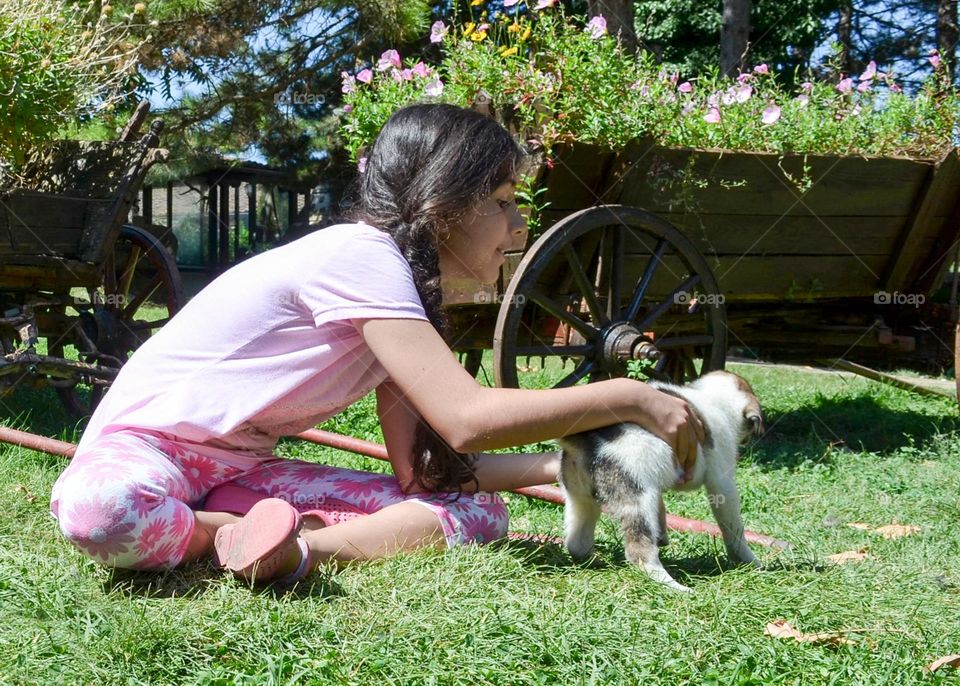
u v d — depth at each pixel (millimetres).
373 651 2385
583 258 5473
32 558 3043
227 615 2566
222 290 3045
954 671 2402
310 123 16125
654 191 5551
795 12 20719
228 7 13609
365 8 14406
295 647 2396
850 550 3887
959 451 6344
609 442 3172
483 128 3023
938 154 6621
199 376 2971
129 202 6180
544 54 5375
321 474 3350
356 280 2885
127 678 2230
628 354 5293
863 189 6336
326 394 3086
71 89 6074
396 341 2850
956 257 7016
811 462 5809
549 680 2289
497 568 3037
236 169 22688
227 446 3100
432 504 3188
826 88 6812
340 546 2988
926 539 4039
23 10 5941
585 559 3436
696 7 21047
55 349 6789
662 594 2924
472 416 2830
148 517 2773
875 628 2699
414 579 2891
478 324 5883
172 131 14867
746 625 2695
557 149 5180
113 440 2930
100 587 2848
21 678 2201
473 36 5547
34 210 5836
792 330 7113
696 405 3432
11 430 4609
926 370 9586
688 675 2334
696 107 5902
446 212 2951
